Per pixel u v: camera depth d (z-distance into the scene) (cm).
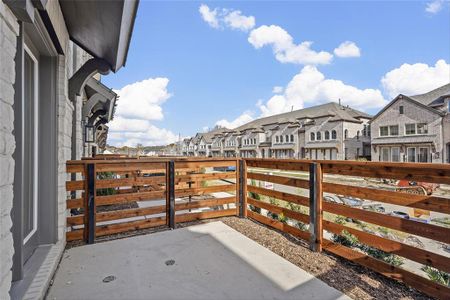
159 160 366
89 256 271
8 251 139
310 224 294
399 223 217
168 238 325
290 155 3244
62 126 279
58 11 241
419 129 2030
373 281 226
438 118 1930
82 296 197
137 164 350
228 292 207
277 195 354
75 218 310
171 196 371
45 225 268
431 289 196
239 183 427
